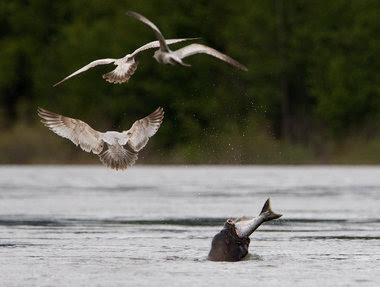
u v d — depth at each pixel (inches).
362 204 1172.5
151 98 2669.8
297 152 2389.3
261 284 638.5
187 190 1418.6
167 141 2518.5
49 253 762.2
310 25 2723.9
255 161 2364.7
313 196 1293.1
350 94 2642.7
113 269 693.3
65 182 1640.0
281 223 976.3
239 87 2714.1
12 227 934.4
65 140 2237.9
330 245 810.2
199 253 766.5
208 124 2615.7
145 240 838.5
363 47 2691.9
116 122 2726.4
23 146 2234.3
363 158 2420.0
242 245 736.3
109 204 1178.6
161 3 2714.1
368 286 634.8
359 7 2701.8
